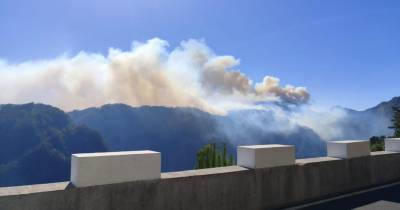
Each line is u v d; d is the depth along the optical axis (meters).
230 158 14.05
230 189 5.67
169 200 4.97
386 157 8.78
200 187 5.32
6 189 4.03
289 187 6.48
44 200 3.98
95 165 4.36
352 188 7.69
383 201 6.86
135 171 4.69
